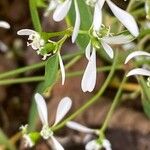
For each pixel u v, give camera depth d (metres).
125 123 0.17
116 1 0.15
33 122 0.13
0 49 0.20
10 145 0.15
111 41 0.10
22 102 0.19
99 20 0.10
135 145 0.17
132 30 0.10
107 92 0.18
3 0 0.20
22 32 0.10
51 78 0.11
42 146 0.17
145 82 0.13
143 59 0.15
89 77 0.10
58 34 0.10
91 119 0.18
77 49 0.18
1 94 0.19
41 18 0.19
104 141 0.13
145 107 0.13
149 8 0.12
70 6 0.11
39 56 0.19
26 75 0.19
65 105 0.11
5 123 0.18
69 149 0.17
